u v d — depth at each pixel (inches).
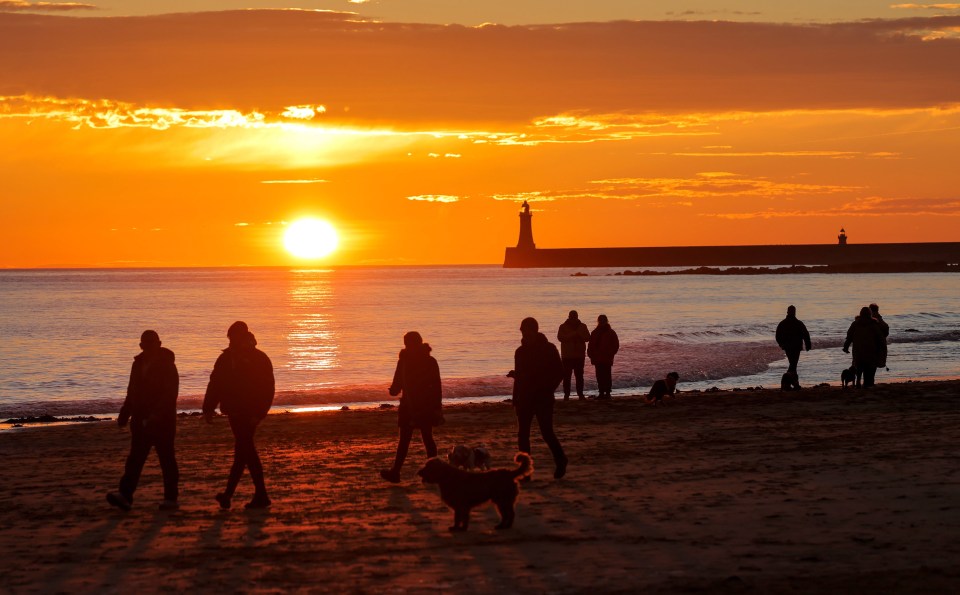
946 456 933.8
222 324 4884.4
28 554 614.2
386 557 588.1
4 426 1632.6
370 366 2817.4
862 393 1632.6
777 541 604.4
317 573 551.5
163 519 722.8
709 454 1007.6
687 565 551.5
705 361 2652.6
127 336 4133.9
